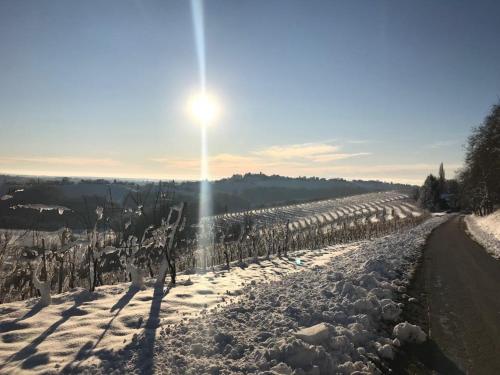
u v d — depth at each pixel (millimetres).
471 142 50094
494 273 12117
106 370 4234
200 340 5090
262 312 6414
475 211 65875
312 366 4477
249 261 15547
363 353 5105
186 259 15242
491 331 6398
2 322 5750
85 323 5797
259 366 4410
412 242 21266
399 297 8328
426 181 102750
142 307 6785
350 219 60500
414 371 4887
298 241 25797
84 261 9617
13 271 8047
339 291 7891
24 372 4156
